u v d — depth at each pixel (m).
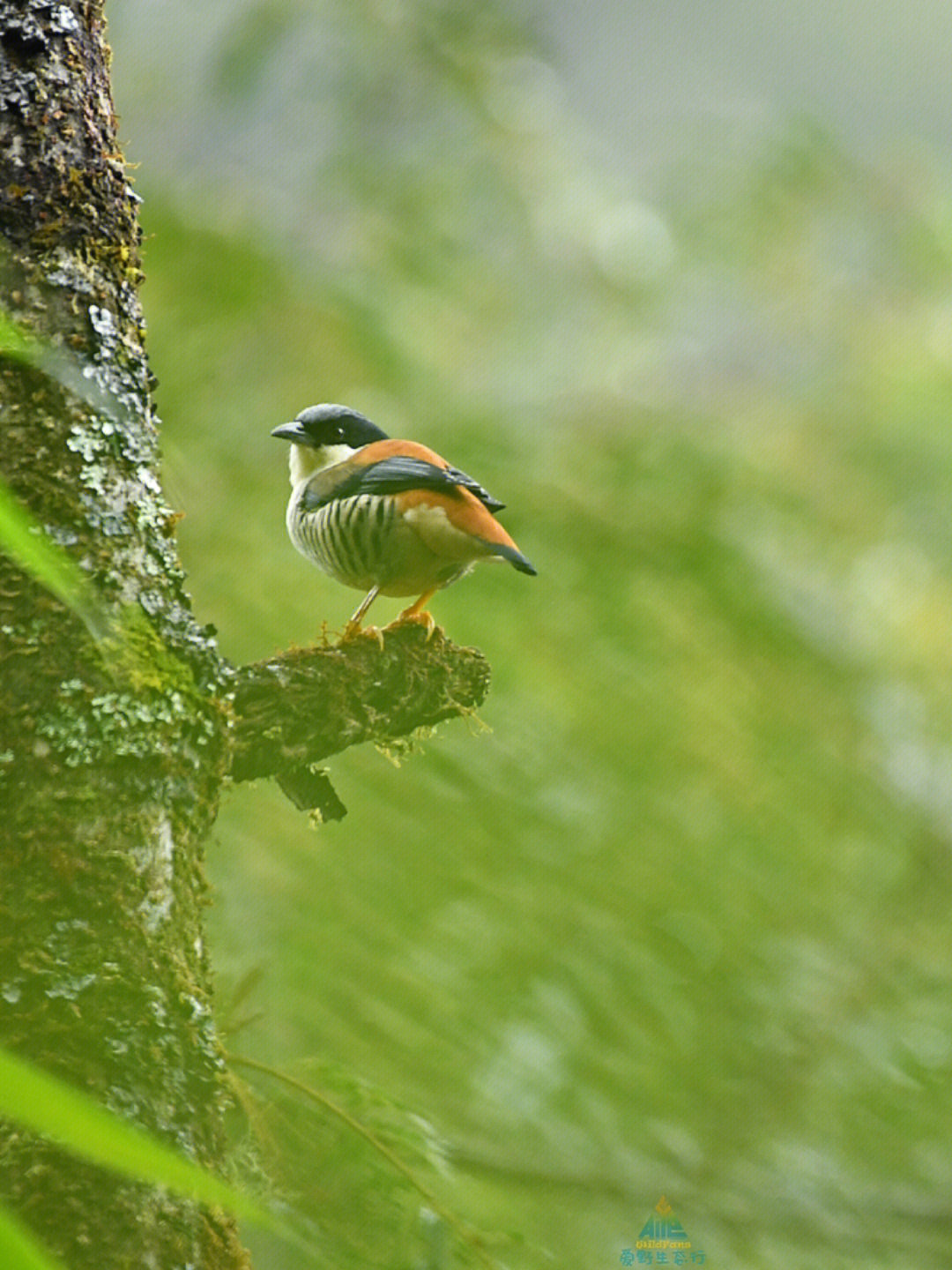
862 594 14.88
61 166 4.84
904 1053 11.43
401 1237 5.64
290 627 10.88
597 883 11.07
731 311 16.25
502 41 13.90
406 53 13.47
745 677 12.81
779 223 15.86
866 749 13.33
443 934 10.15
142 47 13.09
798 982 11.70
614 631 12.32
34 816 4.37
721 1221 10.43
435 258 13.37
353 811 10.43
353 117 13.27
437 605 11.77
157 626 4.70
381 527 7.42
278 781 5.95
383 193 13.30
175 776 4.61
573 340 15.03
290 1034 9.15
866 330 16.41
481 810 10.85
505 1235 5.93
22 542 2.13
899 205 16.22
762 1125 10.92
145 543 4.77
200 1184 1.92
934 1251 10.77
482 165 13.89
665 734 12.16
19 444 4.64
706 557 12.86
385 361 12.57
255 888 9.69
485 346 14.40
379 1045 9.52
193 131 12.85
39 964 4.26
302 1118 5.85
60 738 4.42
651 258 15.57
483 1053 9.91
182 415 11.44
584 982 10.62
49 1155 4.03
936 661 14.65
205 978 4.64
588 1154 10.16
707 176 15.94
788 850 12.43
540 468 12.92
